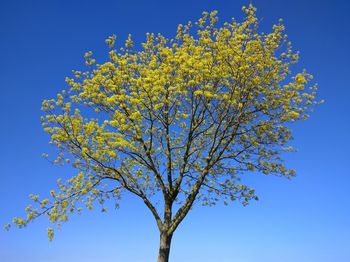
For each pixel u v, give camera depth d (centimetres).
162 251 1752
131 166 1892
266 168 1889
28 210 1612
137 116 1733
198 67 1769
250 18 1850
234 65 1808
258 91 1827
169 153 1888
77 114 1753
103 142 1752
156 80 1775
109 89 1875
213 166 1911
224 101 1838
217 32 1848
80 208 1695
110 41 1898
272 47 1823
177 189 1862
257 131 1881
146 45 2031
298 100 1864
